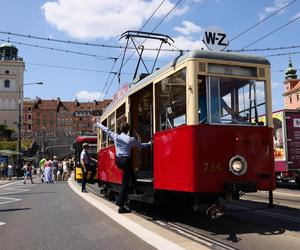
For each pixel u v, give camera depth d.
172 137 9.69
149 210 12.73
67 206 14.30
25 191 23.20
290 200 15.95
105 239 8.54
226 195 9.28
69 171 48.16
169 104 10.01
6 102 126.38
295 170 23.20
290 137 23.31
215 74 9.37
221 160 9.11
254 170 9.35
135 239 8.40
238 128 9.34
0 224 10.82
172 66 9.91
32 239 8.82
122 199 11.72
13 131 106.56
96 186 26.84
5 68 127.06
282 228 9.75
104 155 16.61
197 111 9.11
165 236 8.59
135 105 12.70
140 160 12.21
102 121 17.77
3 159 48.59
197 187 8.89
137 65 16.00
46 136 93.56
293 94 114.56
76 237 8.87
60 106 172.25
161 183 10.09
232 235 8.90
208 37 11.23
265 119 9.72
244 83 9.62
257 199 16.39
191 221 10.71
